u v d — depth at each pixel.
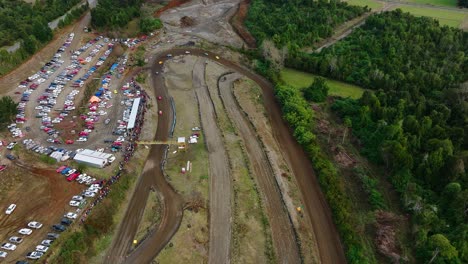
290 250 119.62
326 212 132.75
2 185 135.00
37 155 148.88
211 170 148.12
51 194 132.25
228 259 115.69
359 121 172.62
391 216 129.62
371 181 144.00
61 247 113.56
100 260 113.38
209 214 130.00
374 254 119.06
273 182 144.25
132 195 136.25
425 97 186.75
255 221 128.50
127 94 191.50
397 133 152.50
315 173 149.25
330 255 118.69
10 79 195.12
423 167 140.88
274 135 169.75
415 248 119.25
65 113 174.50
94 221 120.94
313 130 172.62
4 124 161.75
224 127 172.50
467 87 174.38
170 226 125.00
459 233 117.44
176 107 185.62
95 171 141.88
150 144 159.38
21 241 114.75
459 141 153.38
